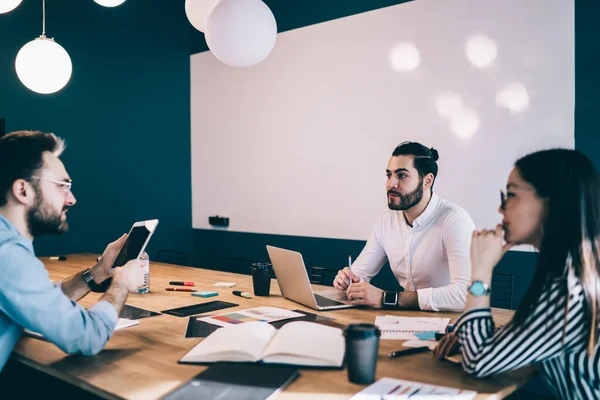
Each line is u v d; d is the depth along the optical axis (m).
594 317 1.16
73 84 4.55
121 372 1.28
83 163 4.63
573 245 1.18
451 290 1.88
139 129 5.05
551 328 1.16
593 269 1.17
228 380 1.18
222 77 5.20
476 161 3.66
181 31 5.40
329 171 4.47
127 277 1.58
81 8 4.60
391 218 2.49
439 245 2.27
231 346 1.33
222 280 2.58
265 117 4.88
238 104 5.09
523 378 1.23
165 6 5.24
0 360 1.39
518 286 3.53
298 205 4.69
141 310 1.92
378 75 4.14
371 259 2.54
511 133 3.50
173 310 1.91
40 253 4.35
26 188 1.46
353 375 1.18
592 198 1.20
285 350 1.28
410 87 3.97
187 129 5.47
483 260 1.30
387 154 4.12
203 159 5.43
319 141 4.52
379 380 1.20
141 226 1.74
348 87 4.32
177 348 1.46
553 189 1.22
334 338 1.37
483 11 3.59
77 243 4.59
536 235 1.27
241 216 5.13
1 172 1.44
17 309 1.31
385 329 1.62
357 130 4.28
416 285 2.39
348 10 4.29
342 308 1.92
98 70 4.72
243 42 2.50
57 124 4.46
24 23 4.29
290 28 4.68
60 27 4.46
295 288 2.00
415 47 3.93
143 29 5.05
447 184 3.81
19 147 1.46
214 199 5.36
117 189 4.88
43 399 1.93
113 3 2.45
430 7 3.84
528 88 3.42
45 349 1.47
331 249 4.49
